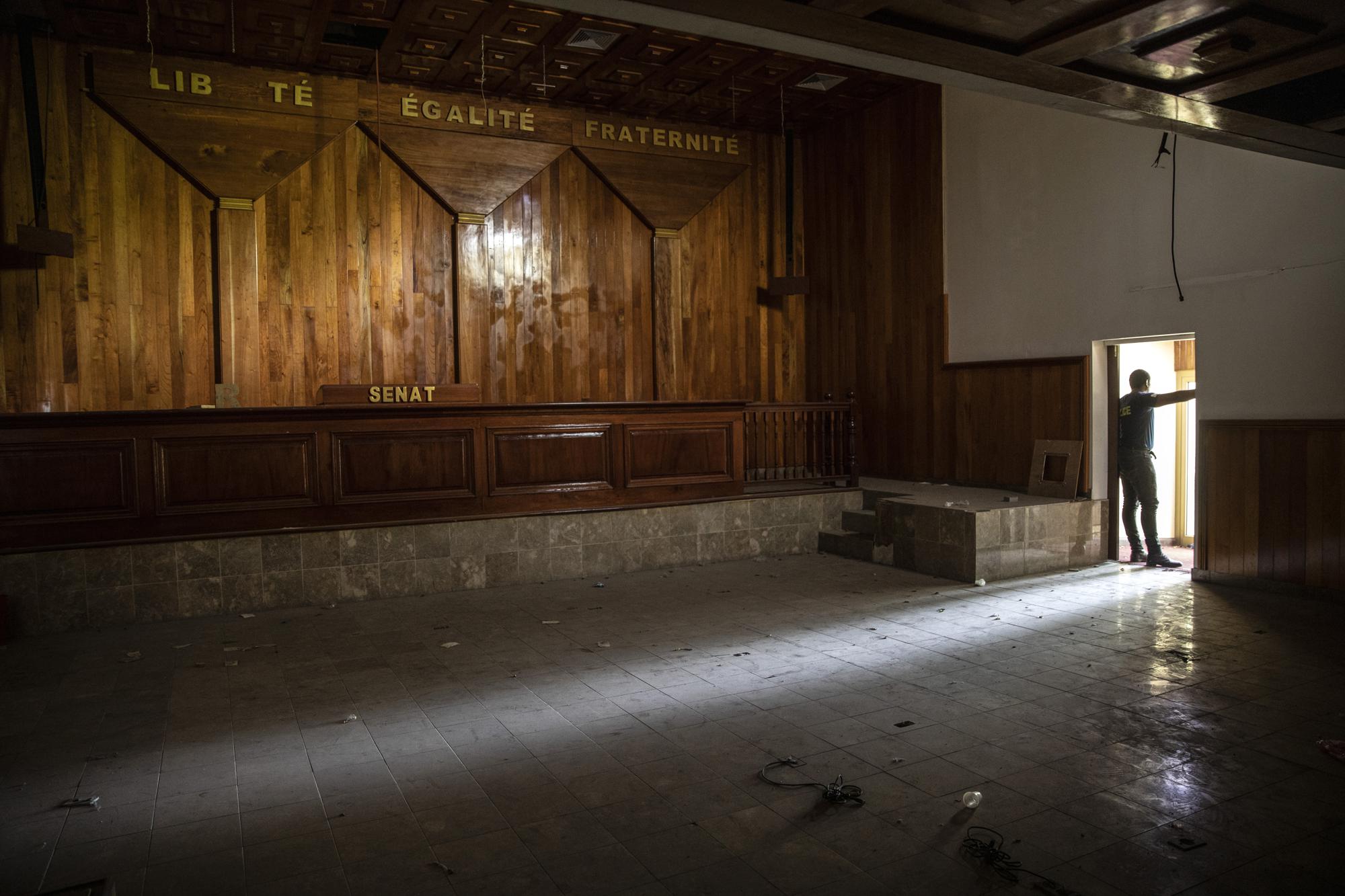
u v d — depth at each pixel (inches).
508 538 299.1
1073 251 329.1
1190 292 290.5
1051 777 143.6
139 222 340.2
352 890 112.9
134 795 141.5
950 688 188.5
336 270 371.6
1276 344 267.7
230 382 352.2
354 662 213.6
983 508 299.9
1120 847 121.1
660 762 151.8
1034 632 232.7
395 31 321.4
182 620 255.6
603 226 422.9
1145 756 151.5
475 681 198.2
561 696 187.6
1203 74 164.9
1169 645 219.1
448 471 293.3
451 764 152.6
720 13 132.0
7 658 218.5
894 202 409.4
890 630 236.2
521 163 398.0
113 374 336.8
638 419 324.5
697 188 436.5
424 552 286.7
